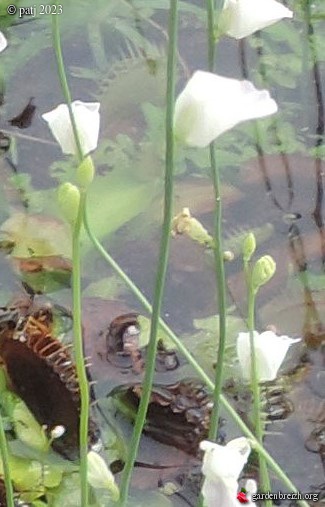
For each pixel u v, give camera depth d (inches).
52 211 19.4
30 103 21.9
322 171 20.7
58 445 15.8
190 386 16.4
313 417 16.2
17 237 18.9
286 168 20.7
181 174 20.2
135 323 17.3
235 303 17.9
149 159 20.4
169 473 15.4
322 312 17.8
